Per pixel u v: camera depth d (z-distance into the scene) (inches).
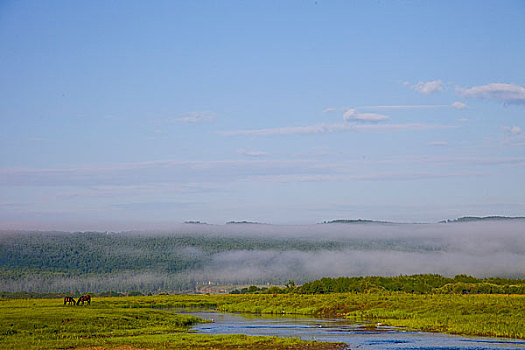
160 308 6978.4
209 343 3061.0
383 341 3255.4
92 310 4562.0
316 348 2957.7
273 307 6087.6
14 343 2962.6
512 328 3511.3
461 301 5241.1
